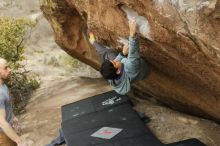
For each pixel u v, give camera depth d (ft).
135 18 13.16
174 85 17.66
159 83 18.49
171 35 12.16
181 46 12.47
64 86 28.63
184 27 11.02
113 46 16.60
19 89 28.27
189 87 16.85
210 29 9.82
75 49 22.65
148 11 12.00
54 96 26.96
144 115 20.30
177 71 15.61
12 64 27.25
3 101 14.51
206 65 12.76
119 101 21.77
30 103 26.84
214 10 9.32
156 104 21.70
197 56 12.42
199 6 9.67
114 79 14.78
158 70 16.98
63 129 19.61
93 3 15.05
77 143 17.88
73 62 30.89
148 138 17.47
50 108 24.86
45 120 23.18
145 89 20.89
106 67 14.40
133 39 13.35
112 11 14.17
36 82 29.94
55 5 20.01
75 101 24.86
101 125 19.42
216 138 17.66
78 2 16.48
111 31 15.19
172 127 19.10
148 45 14.32
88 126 19.51
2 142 15.11
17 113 25.70
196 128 18.63
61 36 22.07
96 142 17.72
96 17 15.39
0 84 14.83
